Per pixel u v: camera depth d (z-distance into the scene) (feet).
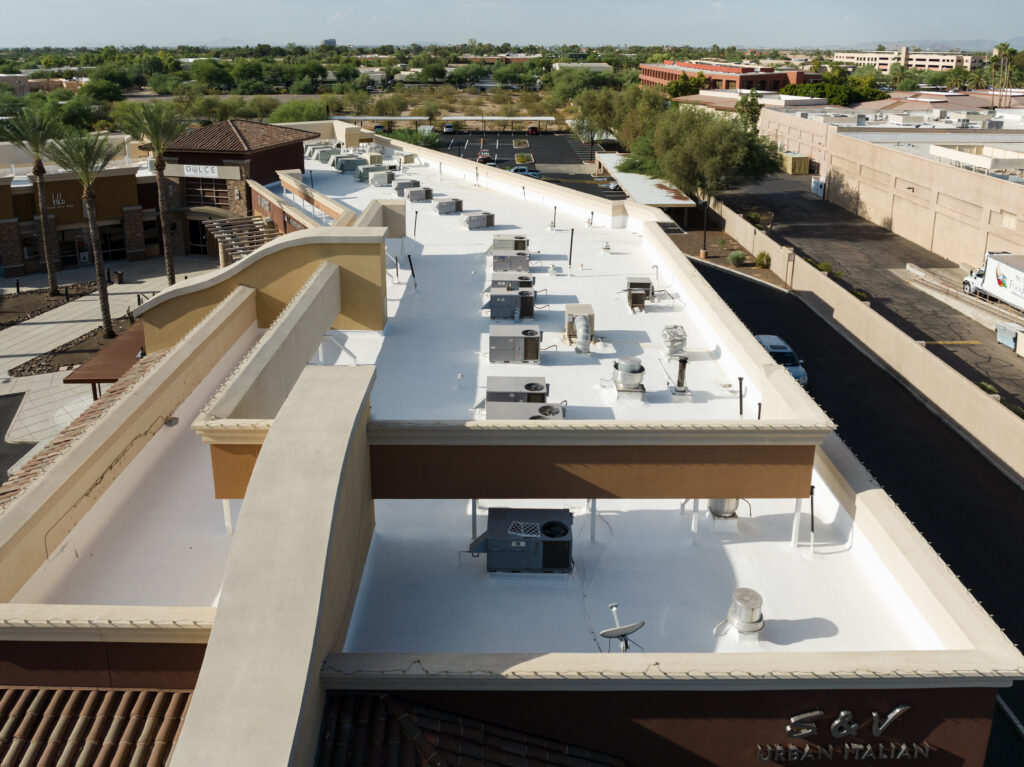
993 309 168.25
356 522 38.29
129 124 167.12
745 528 46.70
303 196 133.90
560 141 405.59
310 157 188.14
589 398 60.75
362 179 155.74
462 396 61.26
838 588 42.11
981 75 583.99
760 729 33.12
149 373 55.83
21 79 553.23
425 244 104.78
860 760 33.63
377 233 73.15
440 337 73.67
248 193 164.04
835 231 242.58
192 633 31.14
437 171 163.02
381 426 41.09
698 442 42.34
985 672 32.24
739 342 64.03
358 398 38.83
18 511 38.91
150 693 31.78
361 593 40.50
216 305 75.31
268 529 31.53
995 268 168.04
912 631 39.14
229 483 41.34
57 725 30.63
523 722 32.71
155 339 76.69
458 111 535.60
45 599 39.58
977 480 103.04
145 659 31.71
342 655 31.58
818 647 38.14
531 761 31.63
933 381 124.67
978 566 85.20
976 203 196.95
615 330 75.05
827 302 168.04
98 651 31.63
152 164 206.59
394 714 31.07
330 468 34.01
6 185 183.83
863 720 33.06
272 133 172.65
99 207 194.70
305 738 27.89
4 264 188.34
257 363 48.93
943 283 188.55
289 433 35.86
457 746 30.96
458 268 94.27
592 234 109.81
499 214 122.11
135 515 46.65
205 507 47.37
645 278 84.48
